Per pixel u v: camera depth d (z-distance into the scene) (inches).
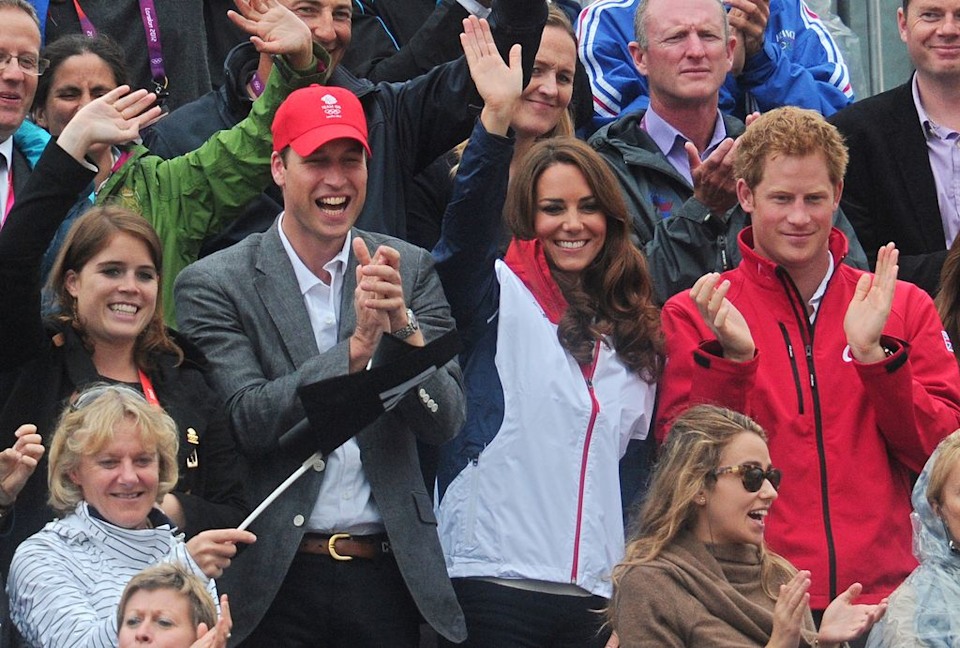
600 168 979.9
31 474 831.7
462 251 941.8
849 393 940.0
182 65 1213.7
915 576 852.6
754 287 964.0
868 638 855.1
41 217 854.5
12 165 1023.6
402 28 1293.1
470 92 1048.2
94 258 872.9
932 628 830.5
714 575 847.7
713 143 1146.7
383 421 893.8
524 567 920.9
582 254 970.1
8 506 801.6
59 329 879.1
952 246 1031.6
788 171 955.3
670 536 854.5
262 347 900.0
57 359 873.5
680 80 1121.4
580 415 943.7
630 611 840.9
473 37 959.0
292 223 919.7
